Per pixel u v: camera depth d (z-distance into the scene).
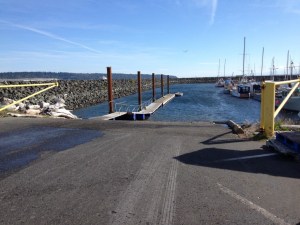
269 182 5.30
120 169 5.94
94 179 5.39
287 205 4.42
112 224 3.85
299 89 35.56
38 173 5.73
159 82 121.31
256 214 4.14
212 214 4.13
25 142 8.33
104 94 60.34
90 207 4.32
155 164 6.26
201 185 5.13
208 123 11.53
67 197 4.65
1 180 5.38
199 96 66.75
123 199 4.57
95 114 38.03
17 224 3.85
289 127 9.48
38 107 21.53
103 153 7.13
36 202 4.48
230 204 4.43
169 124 11.30
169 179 5.40
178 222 3.91
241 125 10.40
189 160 6.55
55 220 3.95
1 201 4.52
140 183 5.21
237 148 7.57
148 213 4.14
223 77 156.25
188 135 9.15
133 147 7.69
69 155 6.98
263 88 8.71
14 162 6.46
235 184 5.19
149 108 36.31
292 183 5.26
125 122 11.94
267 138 8.46
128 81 86.81
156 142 8.23
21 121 12.12
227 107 43.88
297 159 6.46
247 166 6.17
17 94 39.00
